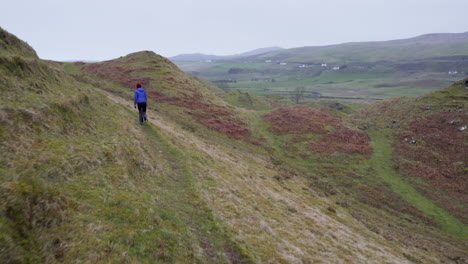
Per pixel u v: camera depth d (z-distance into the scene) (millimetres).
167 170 16750
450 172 39375
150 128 23547
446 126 52031
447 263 21734
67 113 14664
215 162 24094
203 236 11141
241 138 48031
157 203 11719
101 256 7160
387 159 44719
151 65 77062
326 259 14031
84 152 12133
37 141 11062
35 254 6387
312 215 21516
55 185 9164
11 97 12336
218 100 72750
